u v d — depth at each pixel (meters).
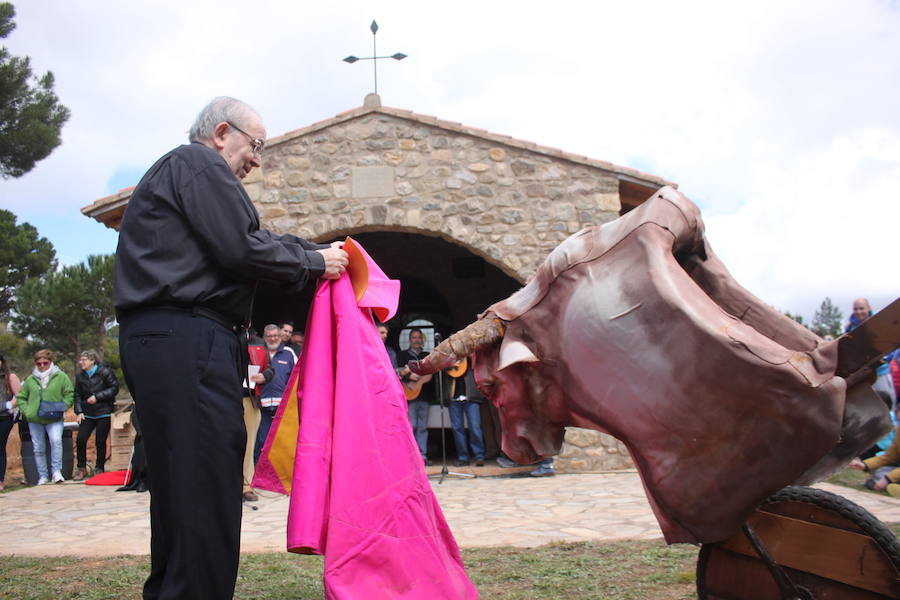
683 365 1.98
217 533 2.12
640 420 2.08
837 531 2.05
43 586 3.39
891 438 6.48
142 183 2.29
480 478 8.83
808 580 2.11
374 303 2.56
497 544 4.52
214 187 2.19
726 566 2.28
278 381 7.70
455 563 2.46
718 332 1.92
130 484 8.34
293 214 9.81
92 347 26.91
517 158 9.91
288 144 9.95
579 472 9.23
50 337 23.58
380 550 2.17
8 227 22.23
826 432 1.85
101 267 23.34
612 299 2.19
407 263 14.16
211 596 2.09
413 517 2.27
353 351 2.38
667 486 2.03
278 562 3.94
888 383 6.71
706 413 1.95
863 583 2.00
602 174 9.88
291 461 2.51
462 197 9.83
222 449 2.15
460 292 14.17
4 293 22.28
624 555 3.88
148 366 2.12
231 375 2.22
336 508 2.16
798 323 2.50
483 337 2.50
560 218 9.79
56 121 15.85
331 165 9.91
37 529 5.63
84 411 9.80
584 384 2.23
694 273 2.58
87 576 3.60
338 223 9.79
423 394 9.70
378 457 2.27
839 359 1.91
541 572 3.52
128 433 10.27
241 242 2.17
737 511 1.97
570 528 5.11
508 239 9.76
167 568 2.09
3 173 15.52
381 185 9.84
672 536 2.11
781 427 1.87
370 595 2.11
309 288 2.89
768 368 1.85
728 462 1.94
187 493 2.07
